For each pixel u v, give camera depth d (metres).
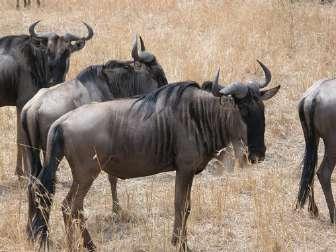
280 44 53.56
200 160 24.12
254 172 33.72
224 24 57.59
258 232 25.80
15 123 39.91
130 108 23.53
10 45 31.88
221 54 50.09
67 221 23.56
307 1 66.00
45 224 23.53
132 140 23.38
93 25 59.47
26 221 26.75
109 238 26.27
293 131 39.97
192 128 23.70
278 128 39.72
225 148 24.00
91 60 49.44
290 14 58.88
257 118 23.22
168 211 28.72
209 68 47.12
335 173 33.56
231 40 53.50
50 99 26.66
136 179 32.97
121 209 28.41
